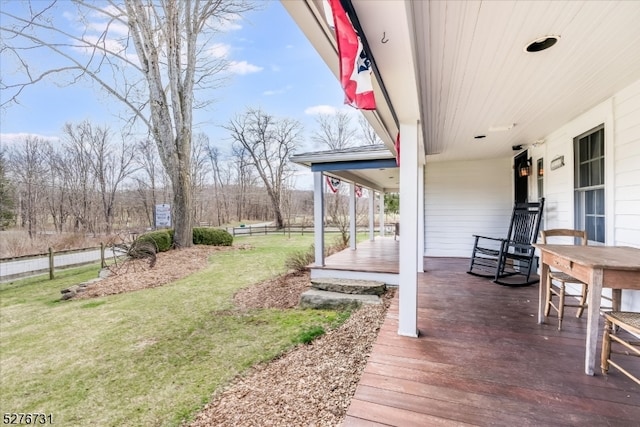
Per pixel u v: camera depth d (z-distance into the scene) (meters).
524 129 4.06
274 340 3.60
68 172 21.16
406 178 2.79
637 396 1.79
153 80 10.66
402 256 2.77
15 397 2.77
